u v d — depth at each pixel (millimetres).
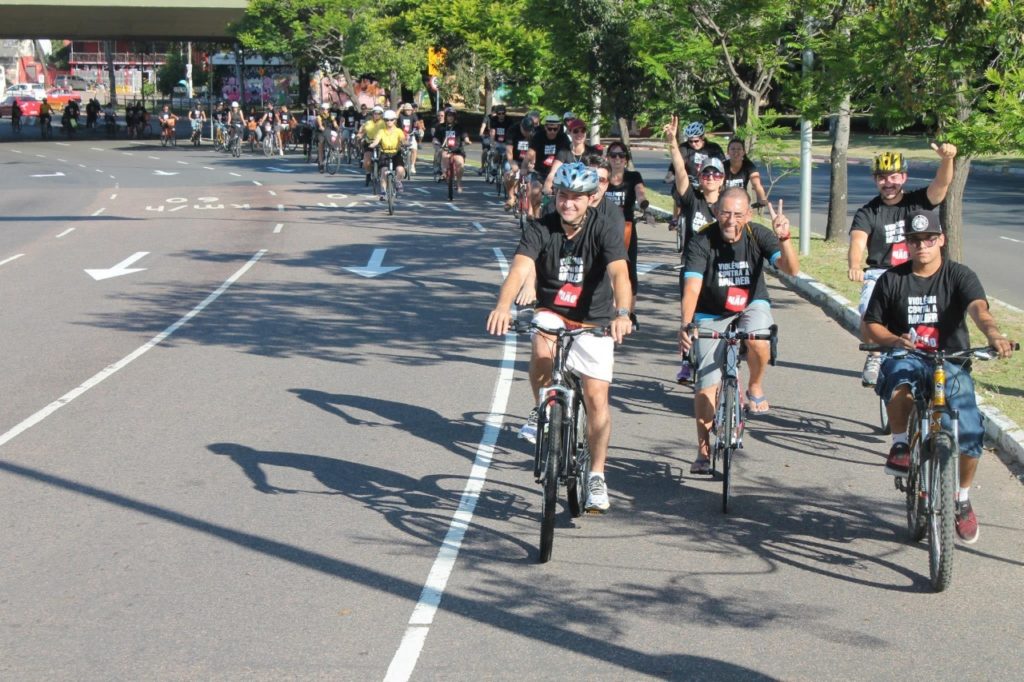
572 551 6484
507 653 5180
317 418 9375
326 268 18391
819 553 6469
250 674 4961
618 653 5188
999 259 18875
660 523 6957
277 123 52781
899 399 6570
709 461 7801
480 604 5730
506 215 26250
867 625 5500
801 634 5398
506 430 9047
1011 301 14844
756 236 7867
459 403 9891
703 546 6574
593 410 6891
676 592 5895
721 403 7273
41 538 6656
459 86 61844
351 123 47219
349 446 8562
